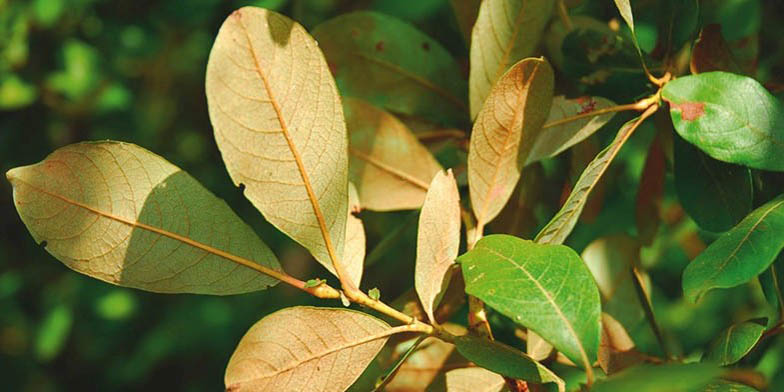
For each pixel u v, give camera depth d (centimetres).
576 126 53
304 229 46
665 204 77
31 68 113
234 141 45
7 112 115
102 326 142
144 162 46
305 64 45
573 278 44
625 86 54
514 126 50
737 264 46
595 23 60
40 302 137
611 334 54
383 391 52
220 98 44
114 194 46
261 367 46
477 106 52
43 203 45
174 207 46
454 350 53
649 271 82
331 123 46
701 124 49
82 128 121
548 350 53
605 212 77
